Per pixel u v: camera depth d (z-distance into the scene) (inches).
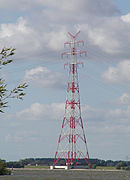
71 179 6599.4
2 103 1391.5
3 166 7765.8
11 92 1408.7
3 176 6993.1
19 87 1412.4
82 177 7509.8
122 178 7564.0
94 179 6879.9
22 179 6087.6
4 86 1390.3
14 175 7598.4
